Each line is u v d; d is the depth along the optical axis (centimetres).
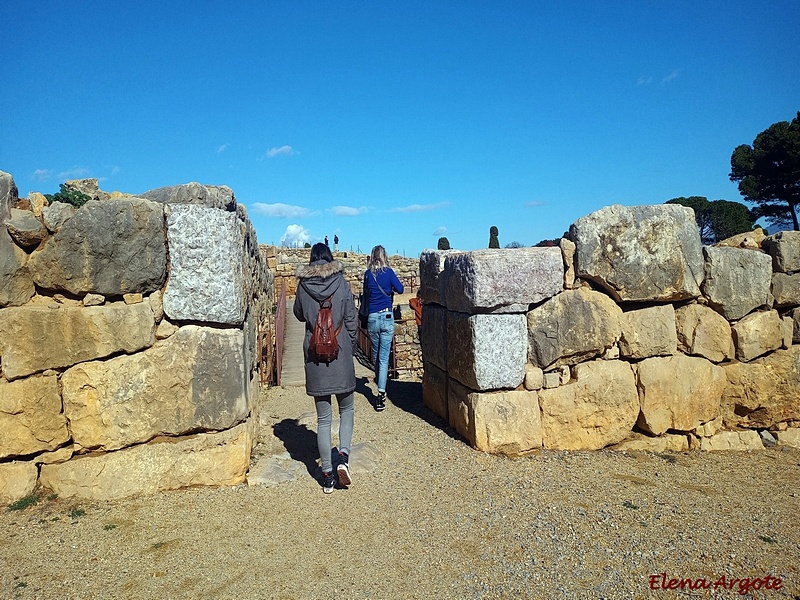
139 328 409
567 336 528
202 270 421
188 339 422
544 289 521
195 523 378
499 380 516
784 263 594
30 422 393
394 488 445
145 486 413
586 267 525
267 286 1142
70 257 397
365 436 580
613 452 538
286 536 366
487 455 511
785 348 605
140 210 405
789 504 443
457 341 556
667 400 553
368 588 311
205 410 426
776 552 362
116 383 408
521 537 369
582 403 532
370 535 369
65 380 402
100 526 370
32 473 398
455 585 316
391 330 693
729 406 588
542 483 456
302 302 450
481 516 397
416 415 656
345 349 443
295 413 666
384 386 689
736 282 577
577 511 408
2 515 380
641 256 534
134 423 412
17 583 306
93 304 404
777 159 3178
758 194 3334
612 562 343
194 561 333
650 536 376
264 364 795
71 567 323
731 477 499
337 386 434
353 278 2362
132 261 405
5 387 387
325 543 358
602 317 534
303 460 502
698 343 569
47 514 383
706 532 386
